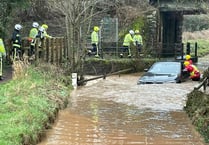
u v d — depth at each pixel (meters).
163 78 19.61
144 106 14.81
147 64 28.53
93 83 21.36
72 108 14.37
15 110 11.23
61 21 32.78
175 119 12.79
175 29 36.75
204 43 57.69
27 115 10.67
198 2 32.06
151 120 12.66
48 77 17.83
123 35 33.12
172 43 35.19
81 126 11.74
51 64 20.56
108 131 11.25
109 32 32.75
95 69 26.97
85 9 22.25
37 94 13.76
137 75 26.25
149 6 33.31
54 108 12.73
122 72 27.05
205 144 10.15
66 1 22.06
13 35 20.28
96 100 16.06
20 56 20.39
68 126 11.70
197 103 13.34
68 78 19.55
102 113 13.59
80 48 23.50
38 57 19.78
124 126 11.85
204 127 11.03
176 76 19.81
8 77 17.58
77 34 22.09
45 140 10.23
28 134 9.52
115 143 10.11
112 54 30.19
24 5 22.73
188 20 64.50
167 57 32.97
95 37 29.17
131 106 14.83
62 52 23.08
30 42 21.17
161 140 10.46
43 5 32.59
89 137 10.60
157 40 32.84
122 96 16.88
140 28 33.09
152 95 16.88
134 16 33.31
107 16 33.31
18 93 13.43
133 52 29.31
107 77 24.81
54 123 12.02
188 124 12.16
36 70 18.09
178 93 17.16
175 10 32.72
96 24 32.94
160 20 33.22
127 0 34.09
